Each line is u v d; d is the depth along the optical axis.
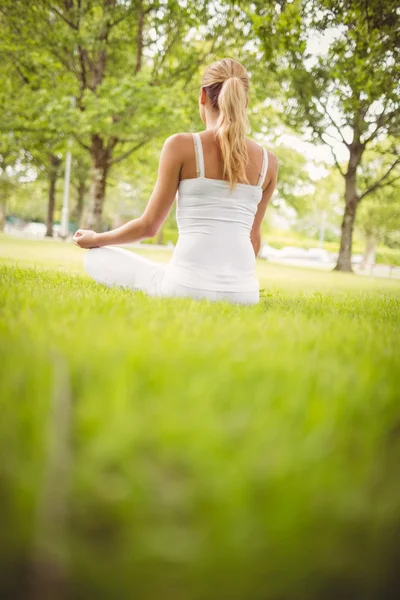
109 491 0.48
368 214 31.02
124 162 23.34
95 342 1.10
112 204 47.22
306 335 1.52
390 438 0.80
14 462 0.52
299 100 15.53
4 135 16.31
